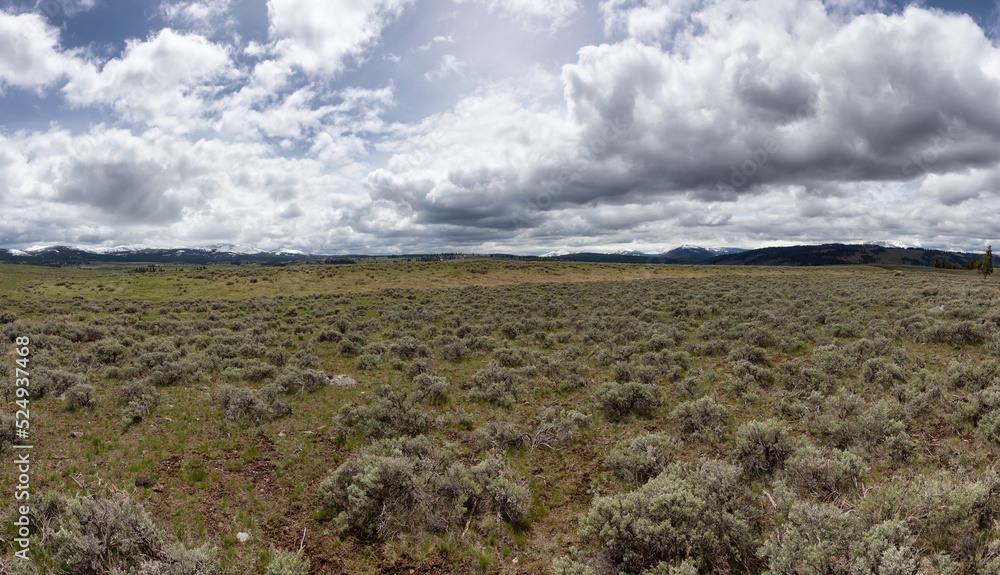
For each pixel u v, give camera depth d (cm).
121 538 756
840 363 1719
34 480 988
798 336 2273
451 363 2275
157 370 1808
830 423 1199
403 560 841
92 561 715
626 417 1470
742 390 1603
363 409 1456
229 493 1027
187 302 5312
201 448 1234
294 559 775
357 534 908
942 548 694
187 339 2741
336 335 2875
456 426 1457
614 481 1102
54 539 754
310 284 7375
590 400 1658
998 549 632
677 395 1633
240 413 1456
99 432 1284
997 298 2967
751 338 2236
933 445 1084
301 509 987
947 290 3647
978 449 1015
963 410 1171
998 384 1292
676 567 703
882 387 1478
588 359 2242
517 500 968
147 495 983
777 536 774
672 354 2025
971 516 726
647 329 2736
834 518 706
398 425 1402
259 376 1947
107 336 2700
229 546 849
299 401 1658
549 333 2967
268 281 7481
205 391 1730
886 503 741
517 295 5544
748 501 909
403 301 5416
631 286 6066
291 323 3812
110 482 1016
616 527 811
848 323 2419
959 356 1723
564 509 1006
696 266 10412
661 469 1062
